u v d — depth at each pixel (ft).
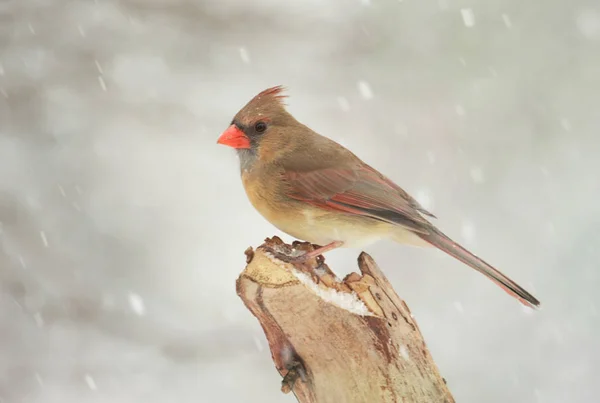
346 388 17.43
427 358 17.42
